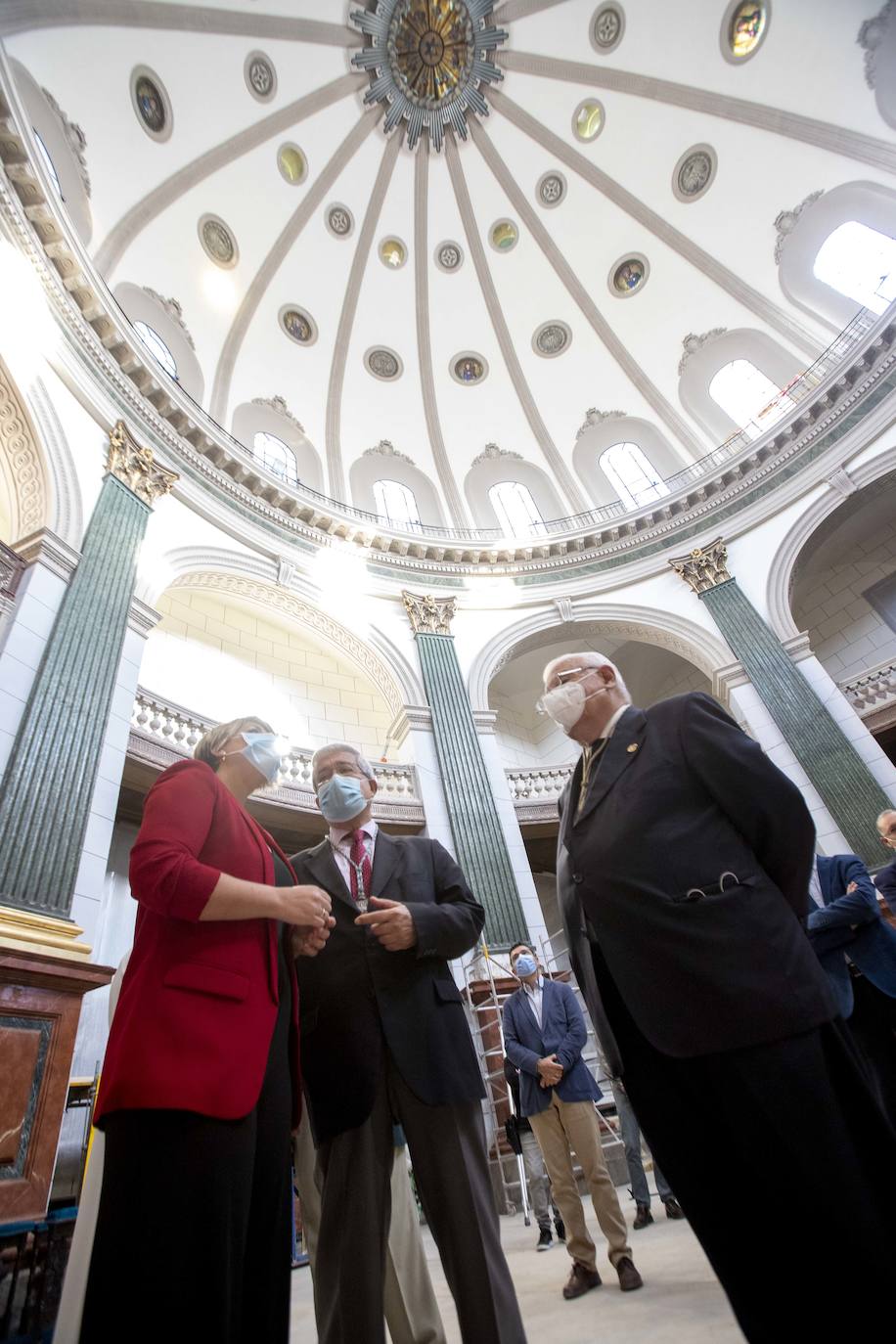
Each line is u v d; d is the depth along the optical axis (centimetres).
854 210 1293
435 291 1633
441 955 196
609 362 1616
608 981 163
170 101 1144
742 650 1193
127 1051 135
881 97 1204
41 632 688
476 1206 167
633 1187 426
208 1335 113
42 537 732
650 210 1515
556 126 1511
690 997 140
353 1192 167
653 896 150
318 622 1208
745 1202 135
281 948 180
